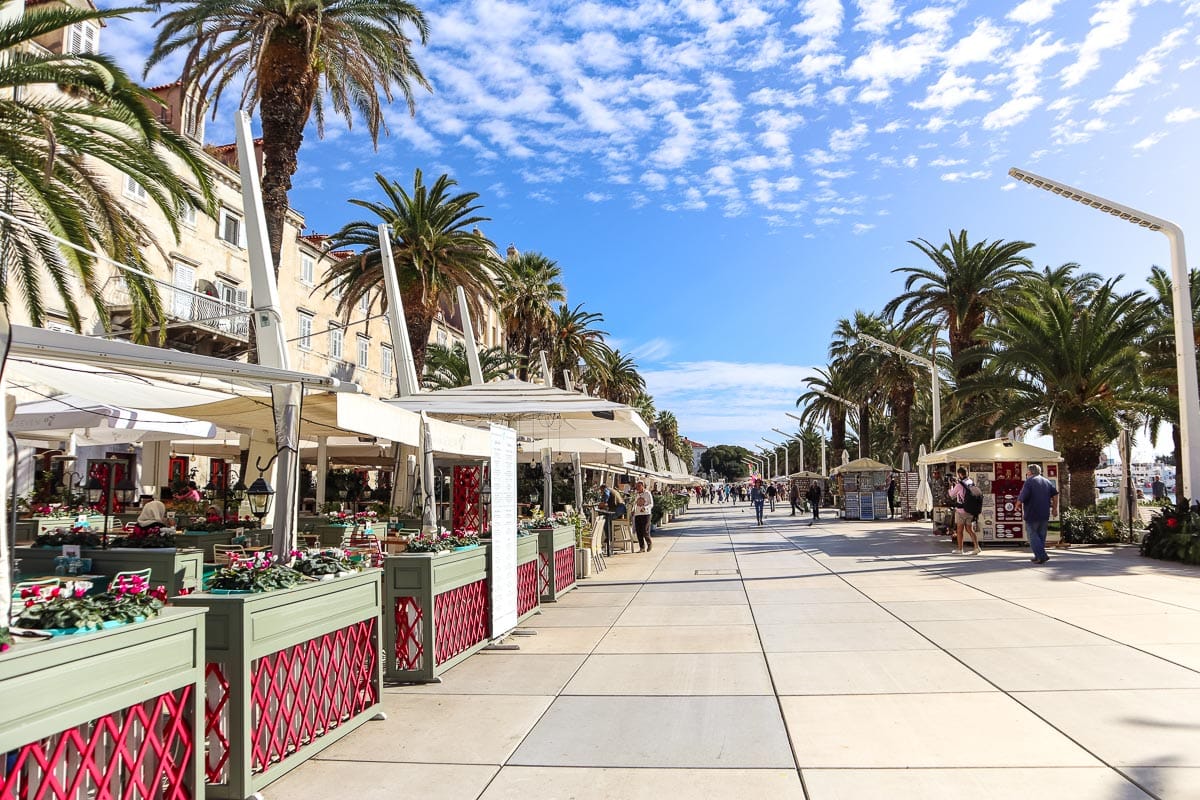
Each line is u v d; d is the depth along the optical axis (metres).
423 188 25.77
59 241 7.48
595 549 17.20
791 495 46.41
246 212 8.77
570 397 12.48
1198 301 26.39
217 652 4.56
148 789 3.89
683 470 53.34
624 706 6.45
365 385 44.91
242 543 12.12
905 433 43.03
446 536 8.68
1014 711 5.99
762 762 5.11
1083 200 18.09
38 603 3.98
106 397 8.72
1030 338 23.41
